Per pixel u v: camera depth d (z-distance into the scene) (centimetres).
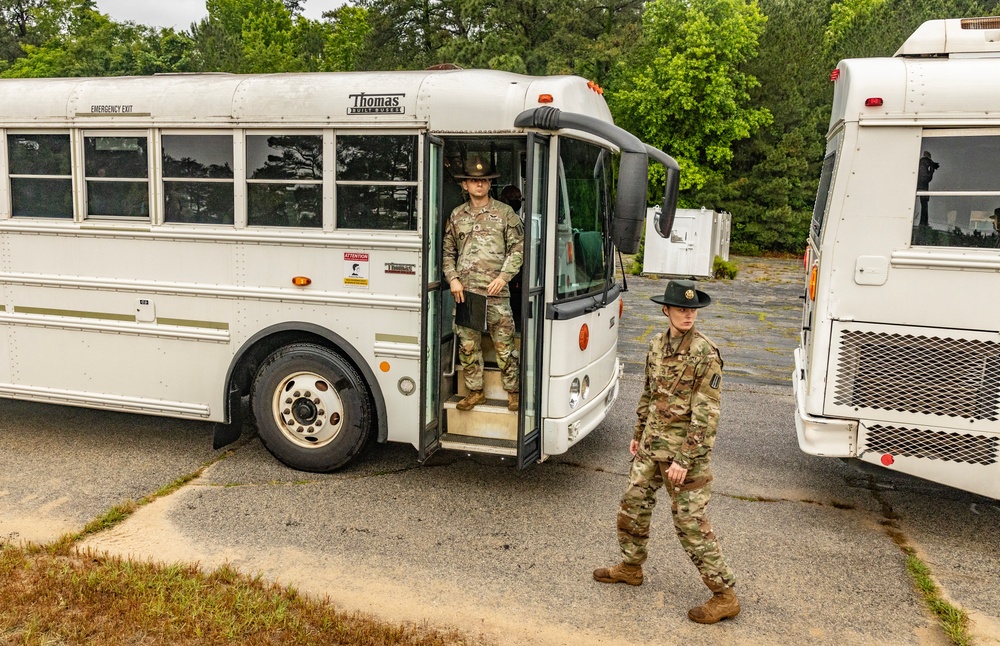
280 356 576
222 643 356
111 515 498
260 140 559
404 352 546
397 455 634
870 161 483
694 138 2877
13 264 634
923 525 521
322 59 4384
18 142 618
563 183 527
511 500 546
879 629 390
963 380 482
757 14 2878
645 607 405
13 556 433
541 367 528
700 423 372
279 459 592
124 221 602
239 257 575
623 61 2880
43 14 4619
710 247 2014
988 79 464
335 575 433
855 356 500
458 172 549
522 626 385
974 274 472
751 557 466
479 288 520
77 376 633
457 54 2894
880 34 2842
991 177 466
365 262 547
